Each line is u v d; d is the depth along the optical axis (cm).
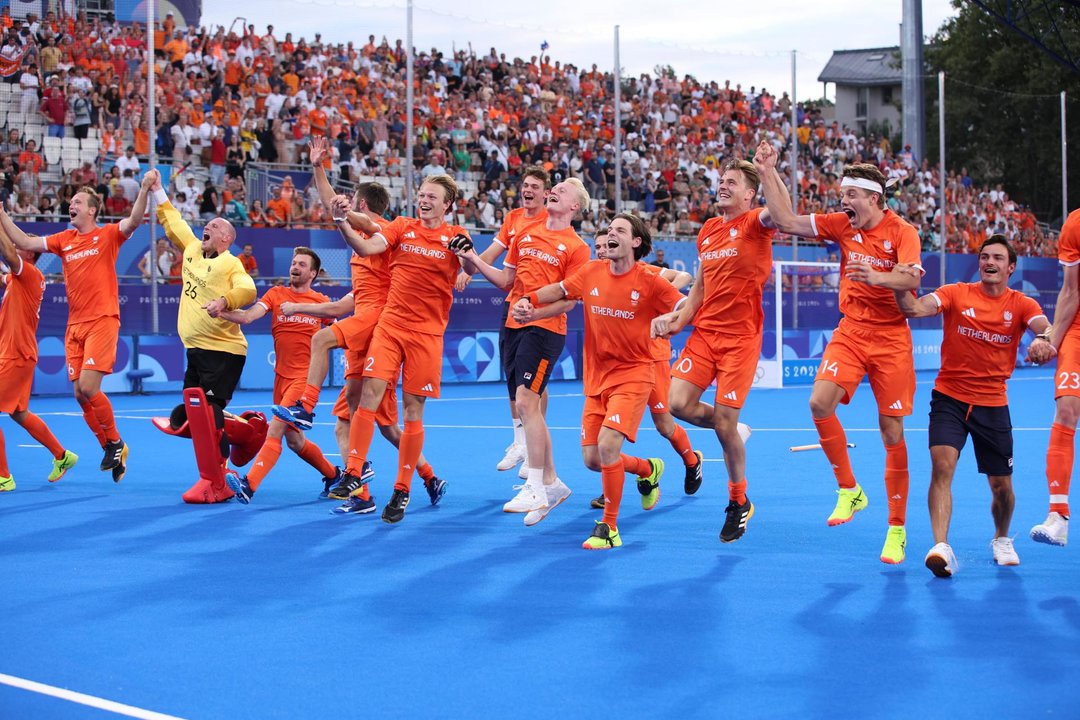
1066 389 626
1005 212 3441
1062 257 654
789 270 2395
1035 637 461
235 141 2133
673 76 3344
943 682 402
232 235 849
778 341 2172
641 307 660
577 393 2008
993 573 589
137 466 1045
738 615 499
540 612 505
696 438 1312
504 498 860
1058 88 4416
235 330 857
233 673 414
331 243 2027
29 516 765
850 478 709
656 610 508
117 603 521
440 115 2558
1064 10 4281
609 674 412
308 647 448
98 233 898
